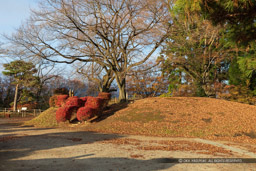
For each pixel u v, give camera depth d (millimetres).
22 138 9422
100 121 15203
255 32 6797
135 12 17297
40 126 16125
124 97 20672
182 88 22828
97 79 23203
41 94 43750
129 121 13969
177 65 20484
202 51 20141
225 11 6121
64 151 6598
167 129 11969
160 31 17250
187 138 10180
